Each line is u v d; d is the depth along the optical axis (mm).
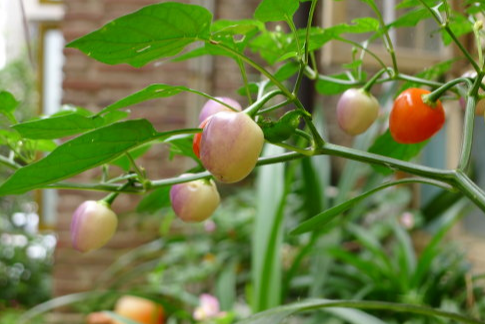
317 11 1257
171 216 1211
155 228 1438
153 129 283
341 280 982
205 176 324
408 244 963
